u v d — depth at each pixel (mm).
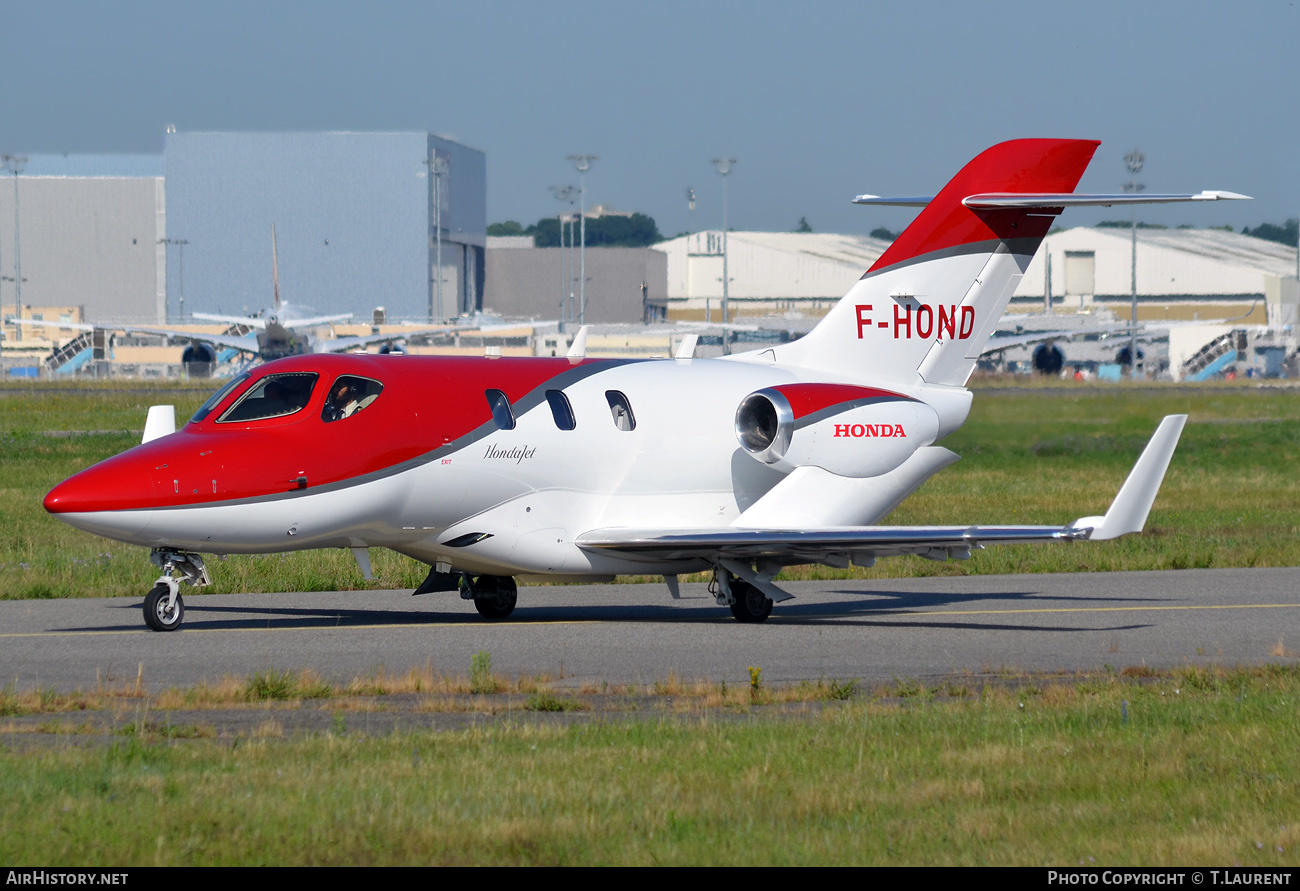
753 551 63250
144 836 27609
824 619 65375
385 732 38688
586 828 28266
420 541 62531
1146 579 80250
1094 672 50188
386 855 26781
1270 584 77562
